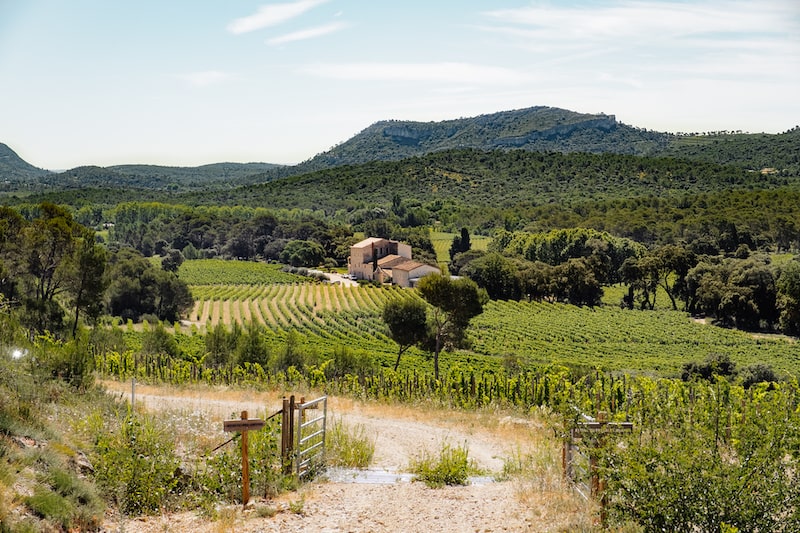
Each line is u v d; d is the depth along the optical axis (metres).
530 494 11.11
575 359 64.56
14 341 17.45
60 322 41.56
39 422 11.82
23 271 44.22
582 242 122.19
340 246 144.88
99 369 32.38
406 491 12.02
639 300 108.06
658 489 8.15
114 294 79.00
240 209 181.25
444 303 40.75
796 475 8.11
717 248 116.75
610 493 8.72
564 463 11.34
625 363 61.12
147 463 11.15
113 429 13.58
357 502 11.25
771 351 71.69
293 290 113.69
